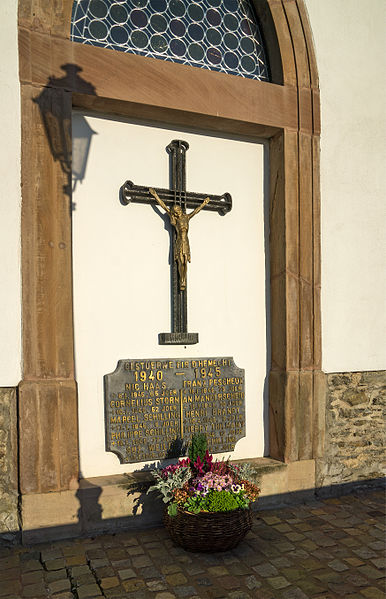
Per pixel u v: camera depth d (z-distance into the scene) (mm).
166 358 4871
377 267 5594
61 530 4164
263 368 5309
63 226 4238
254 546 4059
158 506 4492
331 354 5359
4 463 4066
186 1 5070
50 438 4137
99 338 4613
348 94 5488
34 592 3373
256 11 5355
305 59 5246
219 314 5141
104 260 4656
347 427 5402
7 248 4090
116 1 4766
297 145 5180
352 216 5496
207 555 3889
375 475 5543
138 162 4812
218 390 4988
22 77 4133
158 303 4863
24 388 4062
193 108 4711
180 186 4891
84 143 4605
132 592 3361
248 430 5215
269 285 5352
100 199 4652
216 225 5156
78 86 4297
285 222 5121
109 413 4547
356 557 3865
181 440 4812
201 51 5090
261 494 4945
